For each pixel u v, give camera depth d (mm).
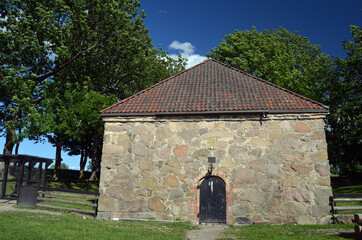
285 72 25281
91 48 23812
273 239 8422
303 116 12109
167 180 12336
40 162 16891
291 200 11484
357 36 26406
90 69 26688
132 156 12789
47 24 21703
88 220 11336
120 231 9344
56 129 21469
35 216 10930
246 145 12203
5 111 22656
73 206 14102
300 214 11312
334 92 24500
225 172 12070
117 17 23266
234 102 12875
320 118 12031
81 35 23547
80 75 25906
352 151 28438
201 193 12102
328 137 27984
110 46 24516
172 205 12078
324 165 11594
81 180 28938
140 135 12961
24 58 22578
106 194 12547
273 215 11445
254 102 12758
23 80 21031
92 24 24203
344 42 27047
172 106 13055
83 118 21188
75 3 22750
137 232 9320
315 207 11305
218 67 16188
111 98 22438
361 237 8094
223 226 11188
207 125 12633
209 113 12555
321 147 11766
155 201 12219
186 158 12422
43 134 21766
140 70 27734
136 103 13695
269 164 11898
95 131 22781
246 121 12445
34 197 13508
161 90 14508
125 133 13078
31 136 20969
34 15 22281
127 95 29375
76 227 9453
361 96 23359
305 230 9859
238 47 29156
